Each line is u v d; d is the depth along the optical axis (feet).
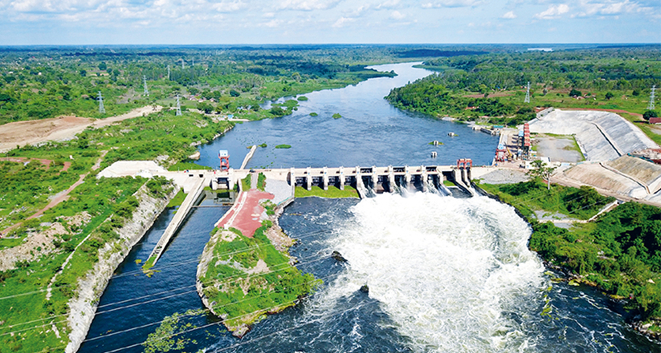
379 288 456.04
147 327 402.52
